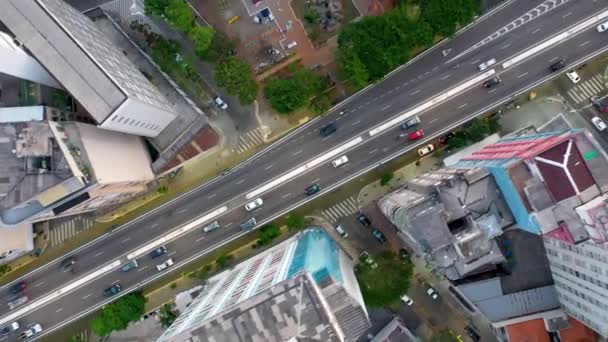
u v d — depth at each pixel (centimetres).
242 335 7181
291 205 12125
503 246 11519
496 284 11450
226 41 11850
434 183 9131
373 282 11575
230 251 12262
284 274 7769
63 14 10088
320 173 12075
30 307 12506
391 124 11938
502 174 8519
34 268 12494
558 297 11281
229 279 10538
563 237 8631
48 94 11081
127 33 12275
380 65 11144
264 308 7194
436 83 11888
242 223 12144
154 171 11969
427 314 12012
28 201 9356
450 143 11612
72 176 9325
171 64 11956
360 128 12012
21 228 11956
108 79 9531
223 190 12244
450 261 8269
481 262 8375
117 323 11731
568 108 11662
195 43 11600
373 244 12050
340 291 8188
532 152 8444
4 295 12488
